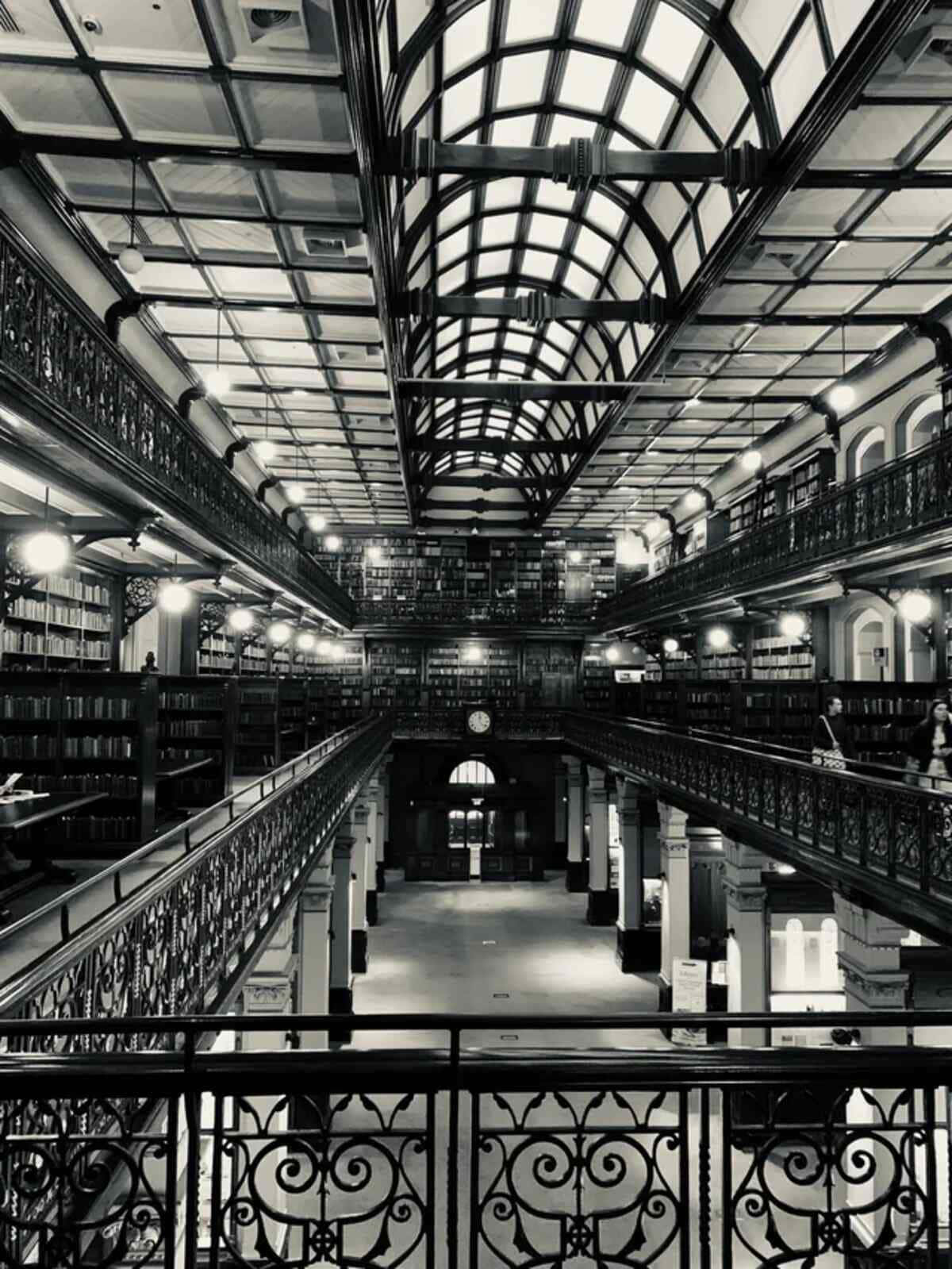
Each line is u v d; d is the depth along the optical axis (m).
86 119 7.38
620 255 13.52
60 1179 2.43
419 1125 11.95
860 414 14.68
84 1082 2.37
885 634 14.39
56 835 8.95
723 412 16.39
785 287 11.29
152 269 10.43
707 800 11.89
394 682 28.28
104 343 7.71
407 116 9.69
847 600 15.50
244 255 10.05
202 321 12.00
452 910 23.66
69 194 8.70
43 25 6.28
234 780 13.77
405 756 28.61
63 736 9.09
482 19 9.09
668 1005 15.99
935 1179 2.51
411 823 27.05
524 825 27.23
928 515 9.89
